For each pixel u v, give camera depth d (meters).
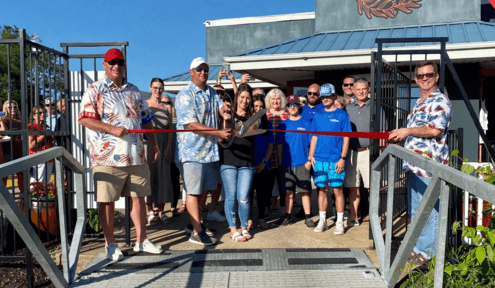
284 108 5.07
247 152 4.05
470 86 8.50
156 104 5.05
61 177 2.91
